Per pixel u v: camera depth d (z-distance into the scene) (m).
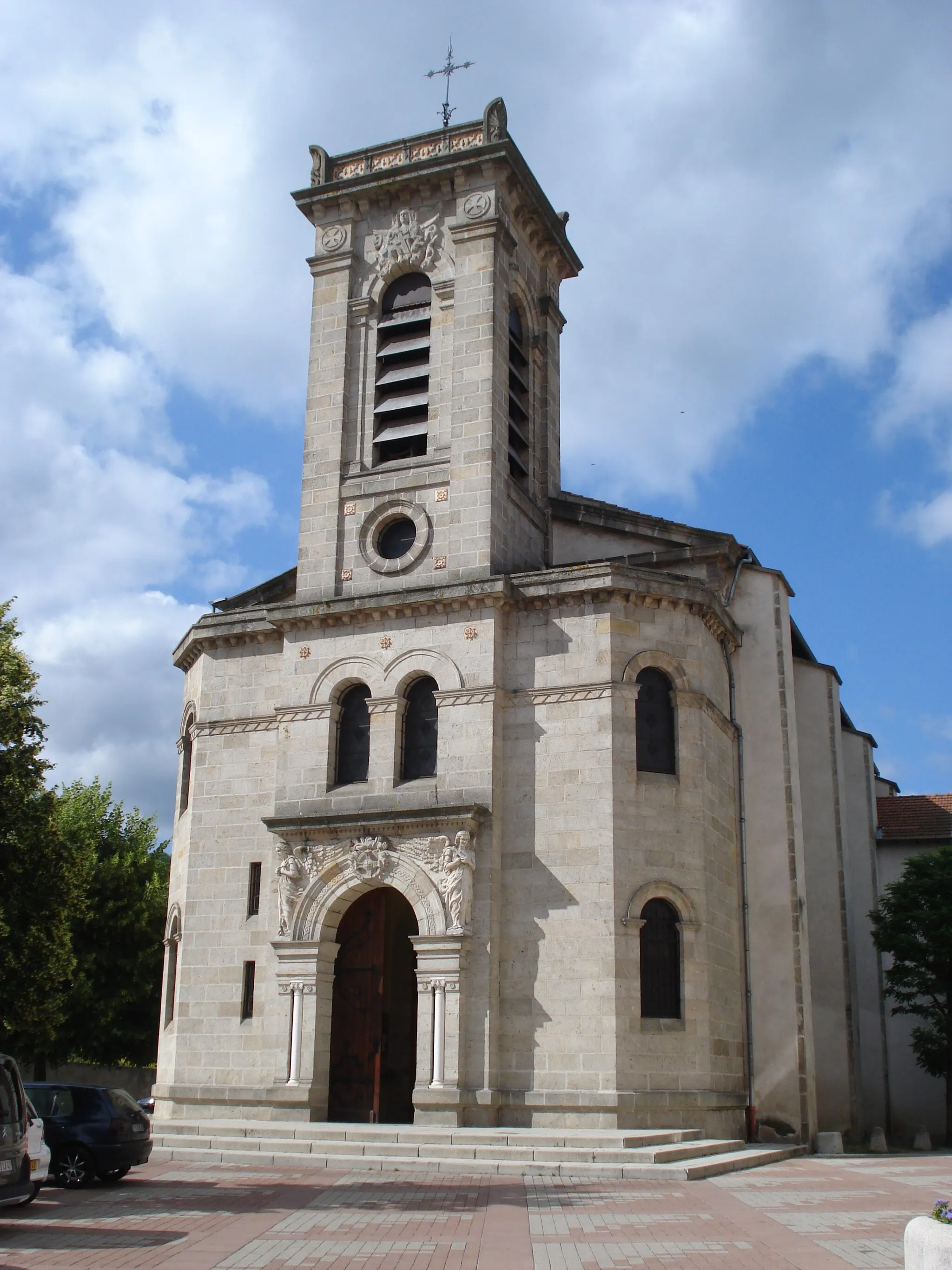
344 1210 18.30
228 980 31.44
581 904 28.53
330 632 32.62
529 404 36.69
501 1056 28.16
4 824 30.36
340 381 35.19
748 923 31.80
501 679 30.69
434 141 36.16
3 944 30.25
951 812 42.50
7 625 32.69
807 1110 30.28
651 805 29.45
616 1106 26.78
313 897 30.28
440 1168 23.45
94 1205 18.97
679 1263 13.96
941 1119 36.84
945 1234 9.86
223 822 32.91
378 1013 29.81
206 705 34.09
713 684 31.97
